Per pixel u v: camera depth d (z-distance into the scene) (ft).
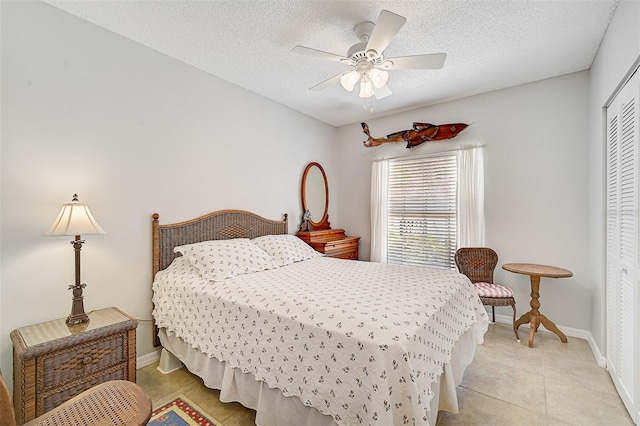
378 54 6.55
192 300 6.89
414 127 12.62
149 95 8.21
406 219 13.44
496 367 7.79
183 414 5.98
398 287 6.62
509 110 10.84
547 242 10.21
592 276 9.13
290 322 5.10
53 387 5.23
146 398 3.64
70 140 6.80
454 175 12.12
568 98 9.81
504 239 10.97
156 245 8.27
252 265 8.39
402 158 13.41
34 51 6.31
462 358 6.88
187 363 7.02
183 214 9.00
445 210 12.37
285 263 9.45
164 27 7.30
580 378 7.23
